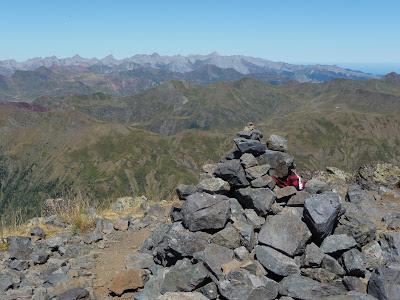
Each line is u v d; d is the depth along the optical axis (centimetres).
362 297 802
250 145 1181
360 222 1018
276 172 1171
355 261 912
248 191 1094
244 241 993
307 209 979
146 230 1441
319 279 908
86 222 1466
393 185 1800
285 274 911
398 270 845
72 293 961
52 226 1495
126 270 1061
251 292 850
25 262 1189
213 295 901
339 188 1627
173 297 865
